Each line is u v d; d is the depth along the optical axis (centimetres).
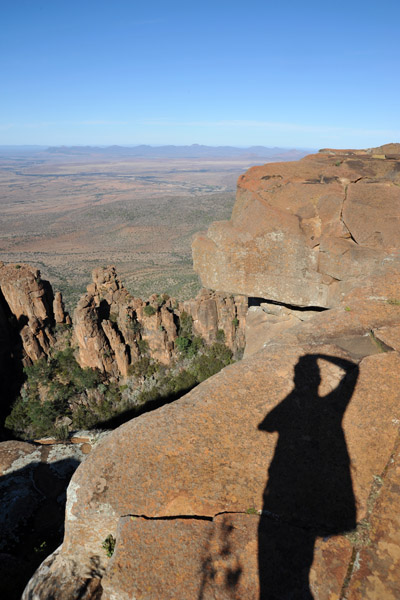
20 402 4403
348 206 1340
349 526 492
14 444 2347
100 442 619
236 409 643
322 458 568
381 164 1579
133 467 567
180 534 491
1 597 1264
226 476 550
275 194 1511
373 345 783
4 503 1920
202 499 526
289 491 531
